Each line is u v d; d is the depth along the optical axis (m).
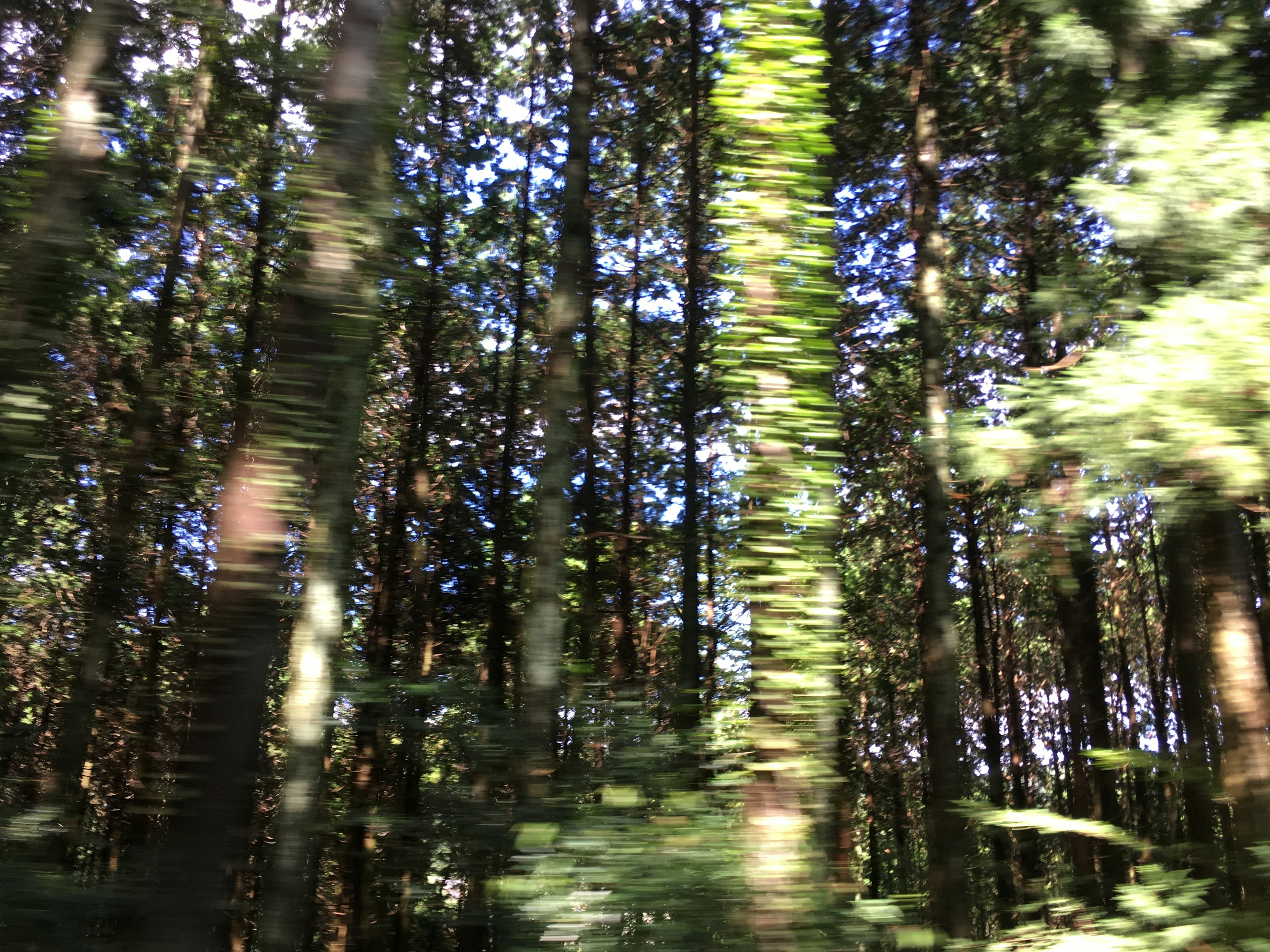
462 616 14.72
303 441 4.21
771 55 4.28
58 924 3.64
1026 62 6.68
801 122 4.20
